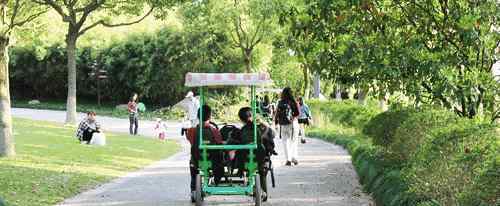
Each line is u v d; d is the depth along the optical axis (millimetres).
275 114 19672
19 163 18219
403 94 14977
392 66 12719
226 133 12375
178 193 13852
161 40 62562
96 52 66312
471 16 11992
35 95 74938
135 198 13125
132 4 37594
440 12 13188
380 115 15086
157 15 37469
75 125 38031
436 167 8727
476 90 12570
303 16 13516
